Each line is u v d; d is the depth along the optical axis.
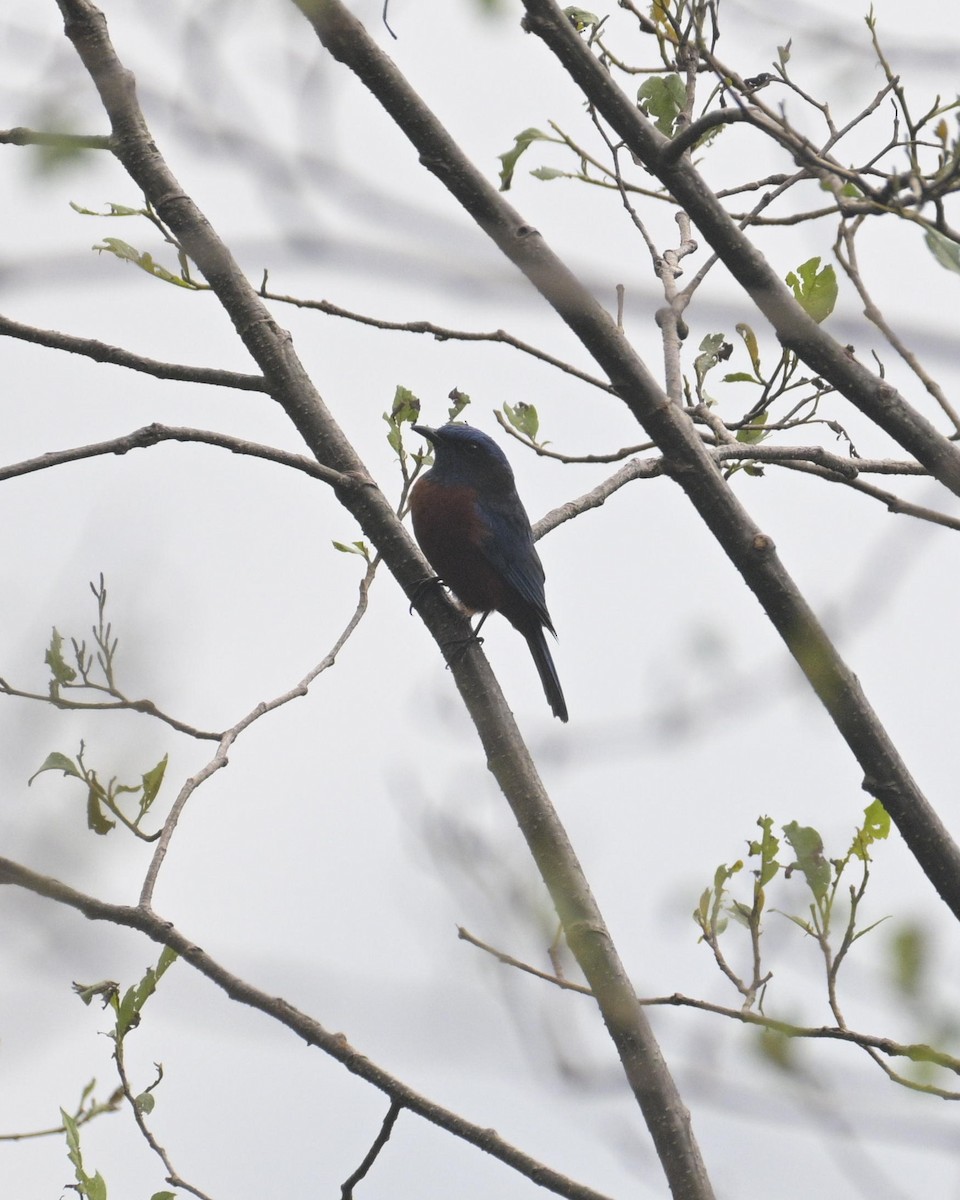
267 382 10.05
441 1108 7.61
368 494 10.41
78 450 8.68
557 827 8.72
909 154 6.78
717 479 8.30
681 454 8.34
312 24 8.11
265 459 9.53
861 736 7.96
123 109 9.95
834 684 7.93
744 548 8.16
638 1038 7.68
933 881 8.01
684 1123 7.54
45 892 7.30
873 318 6.91
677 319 9.24
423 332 9.95
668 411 8.31
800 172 9.34
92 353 9.31
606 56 9.70
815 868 8.03
